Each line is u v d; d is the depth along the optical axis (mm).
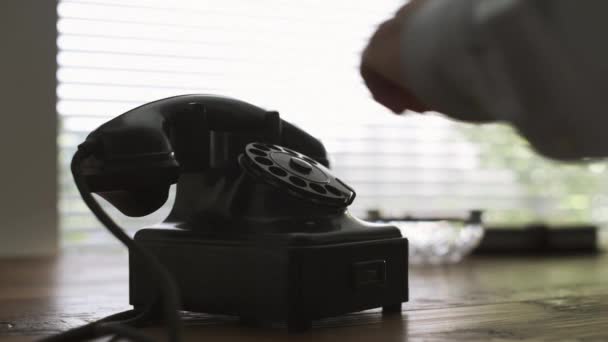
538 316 761
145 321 708
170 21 1562
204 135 721
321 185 724
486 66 465
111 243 1508
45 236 1397
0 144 1369
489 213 1809
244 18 1626
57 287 943
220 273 705
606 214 1873
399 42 503
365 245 721
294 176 718
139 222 1501
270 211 702
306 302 682
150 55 1540
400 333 690
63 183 1466
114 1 1513
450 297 871
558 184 1855
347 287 708
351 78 1710
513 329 708
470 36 465
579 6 434
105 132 658
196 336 676
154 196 682
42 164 1396
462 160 1812
